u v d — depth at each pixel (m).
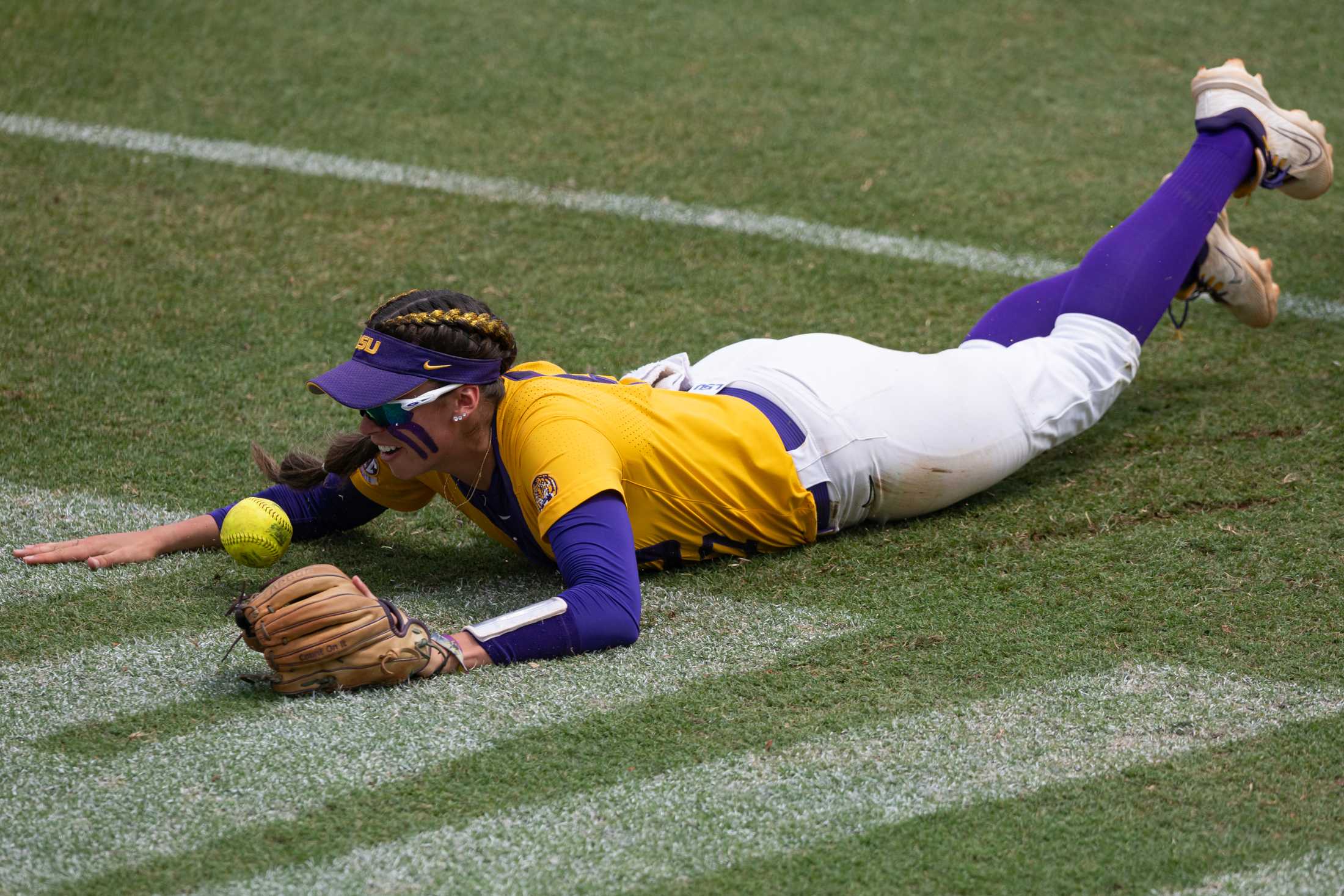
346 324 18.64
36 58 28.78
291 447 15.05
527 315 18.98
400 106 27.72
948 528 13.43
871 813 8.87
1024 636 11.27
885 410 12.89
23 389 16.19
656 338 18.33
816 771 9.34
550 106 27.97
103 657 10.74
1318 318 19.00
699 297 19.84
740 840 8.59
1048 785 9.16
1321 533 12.98
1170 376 17.25
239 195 23.17
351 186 23.80
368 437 11.07
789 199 23.84
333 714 9.92
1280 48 31.70
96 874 8.19
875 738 9.74
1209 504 13.79
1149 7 34.31
